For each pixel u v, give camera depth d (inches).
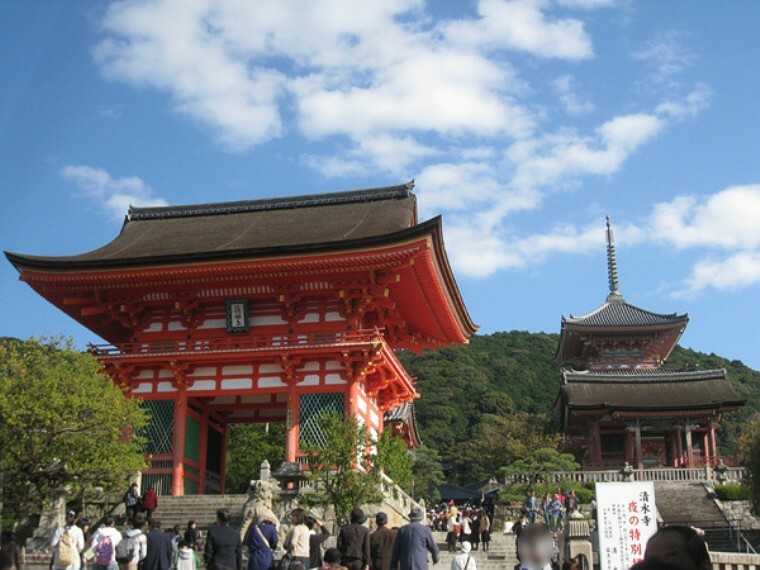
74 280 1787.6
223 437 2022.6
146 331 1878.7
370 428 1865.2
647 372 3454.7
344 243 1663.4
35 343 1332.4
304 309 1817.2
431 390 5128.0
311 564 856.3
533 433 3710.6
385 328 1994.3
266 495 1114.1
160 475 1738.4
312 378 1743.4
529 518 1769.2
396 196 2091.5
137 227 2169.0
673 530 294.2
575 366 4156.0
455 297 1977.1
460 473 4197.8
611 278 4013.3
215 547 732.7
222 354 1737.2
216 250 1717.5
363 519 784.9
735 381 5408.5
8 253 1774.1
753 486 1950.1
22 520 1296.8
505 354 5989.2
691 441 3282.5
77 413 1250.6
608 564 802.2
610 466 3280.0
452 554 1443.2
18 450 1223.5
